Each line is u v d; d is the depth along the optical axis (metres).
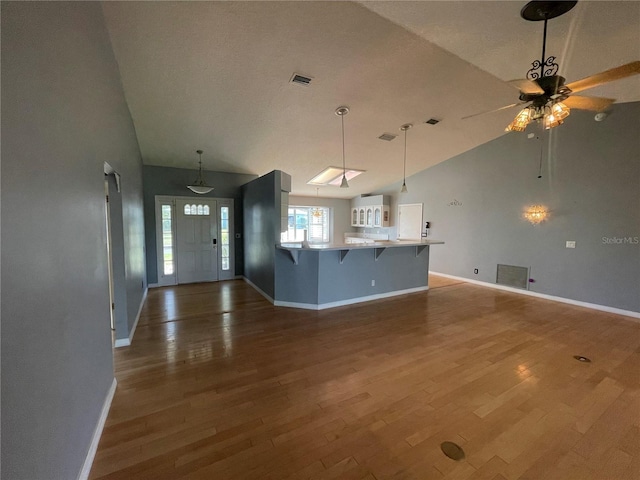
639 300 4.00
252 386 2.32
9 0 0.94
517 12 2.14
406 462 1.60
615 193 4.19
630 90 3.60
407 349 3.00
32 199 1.07
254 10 2.34
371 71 3.18
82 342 1.56
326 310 4.30
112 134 2.56
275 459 1.62
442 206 6.73
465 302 4.77
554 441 1.76
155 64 2.86
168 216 5.77
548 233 4.93
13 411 0.91
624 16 2.17
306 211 9.44
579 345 3.11
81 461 1.47
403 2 2.07
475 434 1.81
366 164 6.43
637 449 1.70
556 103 2.25
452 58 3.02
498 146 5.58
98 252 1.95
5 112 0.91
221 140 4.64
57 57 1.34
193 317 3.97
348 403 2.11
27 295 1.02
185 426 1.87
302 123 4.30
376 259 4.94
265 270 4.97
